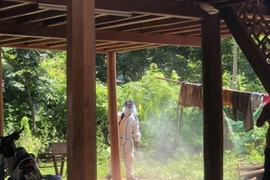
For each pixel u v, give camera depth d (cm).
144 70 1434
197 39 764
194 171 879
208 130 522
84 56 324
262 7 560
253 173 709
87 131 323
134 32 691
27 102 1166
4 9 500
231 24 531
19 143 1042
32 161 370
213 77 521
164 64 1426
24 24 603
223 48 1422
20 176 360
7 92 1152
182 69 1416
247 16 562
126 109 836
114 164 824
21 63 1151
